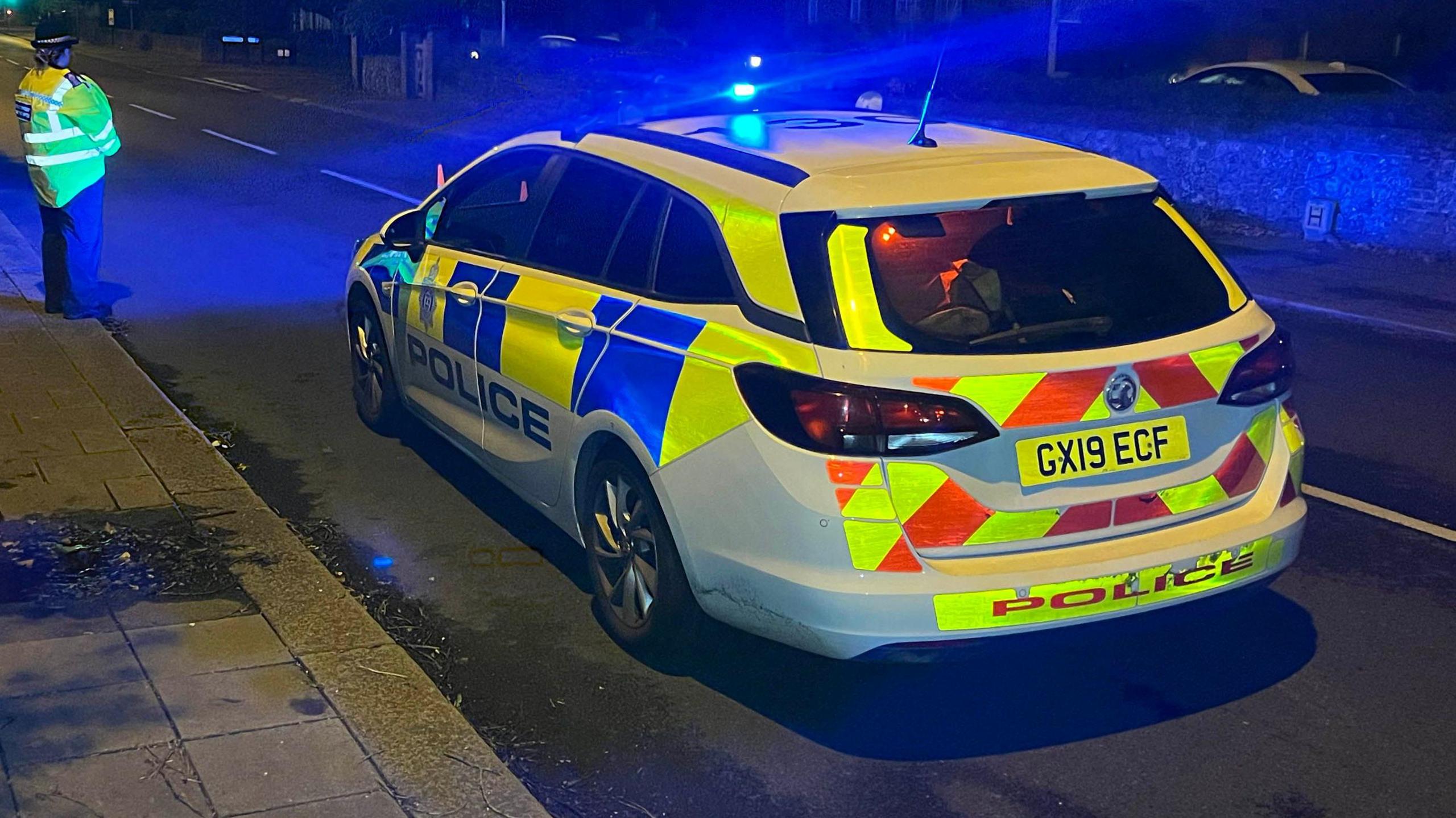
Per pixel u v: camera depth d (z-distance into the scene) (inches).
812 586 150.5
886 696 174.9
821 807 150.7
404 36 1261.1
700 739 164.2
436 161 769.6
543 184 211.5
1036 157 174.6
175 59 2032.5
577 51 1112.2
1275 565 165.8
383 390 265.6
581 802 151.0
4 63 1831.9
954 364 150.2
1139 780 156.5
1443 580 212.8
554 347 192.9
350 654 174.7
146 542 208.4
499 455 211.9
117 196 604.7
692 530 163.6
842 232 157.1
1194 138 602.9
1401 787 155.5
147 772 146.1
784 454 152.1
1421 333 393.1
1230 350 162.6
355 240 502.9
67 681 165.2
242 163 750.5
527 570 211.9
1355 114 549.3
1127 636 159.8
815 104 723.4
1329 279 473.4
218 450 255.4
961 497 151.1
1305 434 289.6
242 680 167.0
